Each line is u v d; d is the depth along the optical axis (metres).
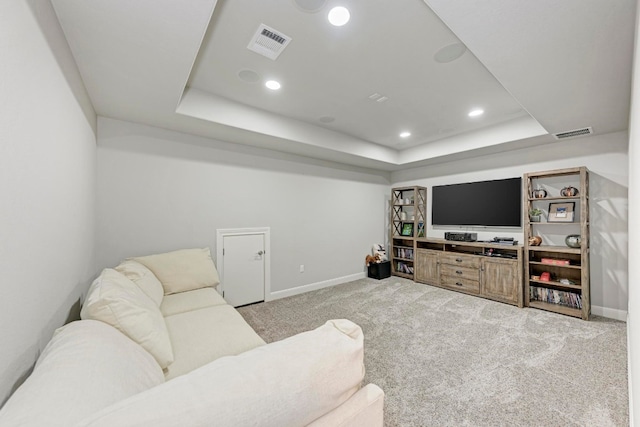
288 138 3.47
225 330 1.78
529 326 2.94
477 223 4.45
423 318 3.18
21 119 0.94
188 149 3.24
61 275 1.41
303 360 0.75
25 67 0.98
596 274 3.34
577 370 2.11
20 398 0.60
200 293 2.53
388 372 2.11
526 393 1.85
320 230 4.62
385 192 5.81
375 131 4.04
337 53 2.12
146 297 1.69
